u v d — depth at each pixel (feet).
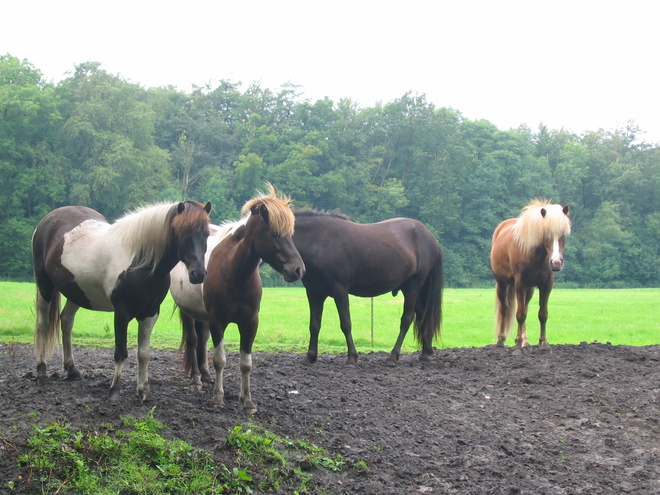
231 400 21.83
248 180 200.85
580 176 242.78
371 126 232.94
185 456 16.26
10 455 15.12
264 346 39.19
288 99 251.80
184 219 18.67
